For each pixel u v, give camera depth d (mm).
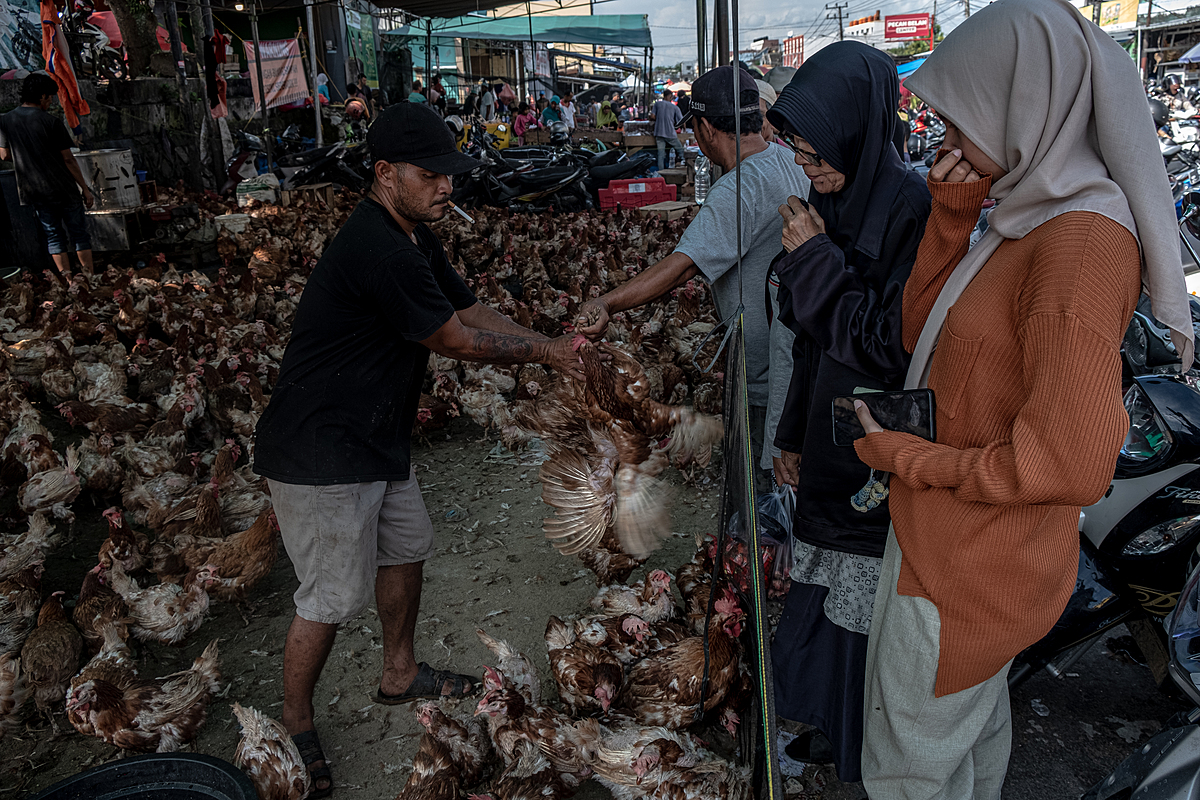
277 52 20812
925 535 1886
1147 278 1643
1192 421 2609
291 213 13078
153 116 16391
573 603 4047
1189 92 24281
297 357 2676
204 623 4074
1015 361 1730
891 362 2223
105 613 3693
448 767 2785
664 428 3355
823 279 2287
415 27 35500
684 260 3303
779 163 3355
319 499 2695
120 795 2467
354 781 2994
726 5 3350
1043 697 3172
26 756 3287
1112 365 1546
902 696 2018
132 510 4910
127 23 16953
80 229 10219
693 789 2596
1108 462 1542
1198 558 2365
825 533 2406
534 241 12562
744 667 3020
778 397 3299
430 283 2637
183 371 6516
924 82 1859
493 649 3209
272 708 3436
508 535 4742
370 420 2736
